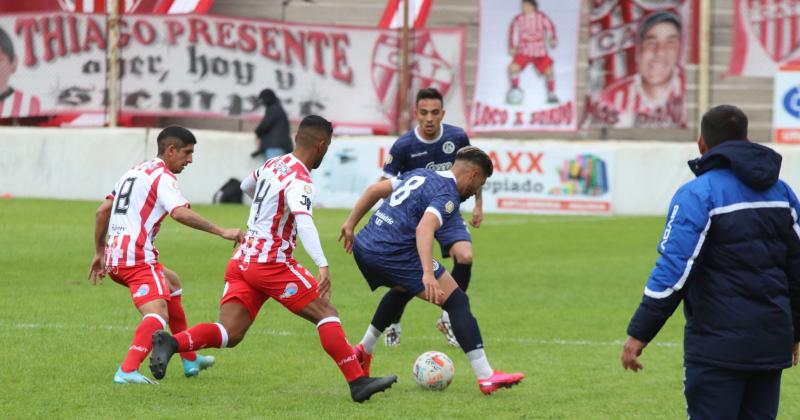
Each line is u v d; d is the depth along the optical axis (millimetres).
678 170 56188
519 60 57062
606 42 56656
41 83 57438
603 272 36062
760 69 56562
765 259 13023
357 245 19734
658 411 18141
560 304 29766
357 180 56344
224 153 56312
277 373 20609
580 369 21609
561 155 56344
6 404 17484
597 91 57031
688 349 13305
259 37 57375
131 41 57281
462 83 57219
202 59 57438
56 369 20266
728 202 12953
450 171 19203
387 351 23312
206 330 18109
